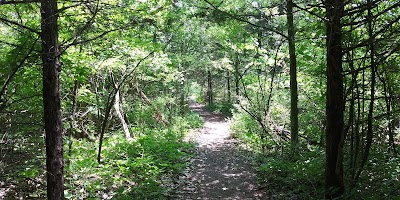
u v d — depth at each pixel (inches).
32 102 251.0
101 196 258.8
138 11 277.1
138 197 255.1
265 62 485.7
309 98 422.9
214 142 561.3
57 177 174.6
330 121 231.5
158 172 316.2
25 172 242.7
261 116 488.1
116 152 380.2
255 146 475.2
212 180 324.2
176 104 764.6
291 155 351.9
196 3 372.8
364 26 245.9
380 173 258.2
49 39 166.9
